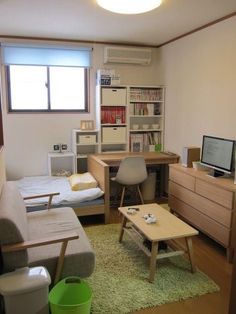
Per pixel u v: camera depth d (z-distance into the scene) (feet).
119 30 12.71
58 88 14.85
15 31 12.85
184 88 13.73
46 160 15.10
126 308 6.91
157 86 15.44
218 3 9.45
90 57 14.79
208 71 11.94
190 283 7.90
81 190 12.22
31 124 14.61
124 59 15.02
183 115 13.93
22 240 6.51
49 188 12.51
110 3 8.44
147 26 12.07
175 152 14.85
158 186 16.06
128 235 10.71
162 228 8.39
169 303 7.13
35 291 5.85
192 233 8.12
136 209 9.89
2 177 9.04
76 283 6.77
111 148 15.94
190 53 13.07
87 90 15.21
